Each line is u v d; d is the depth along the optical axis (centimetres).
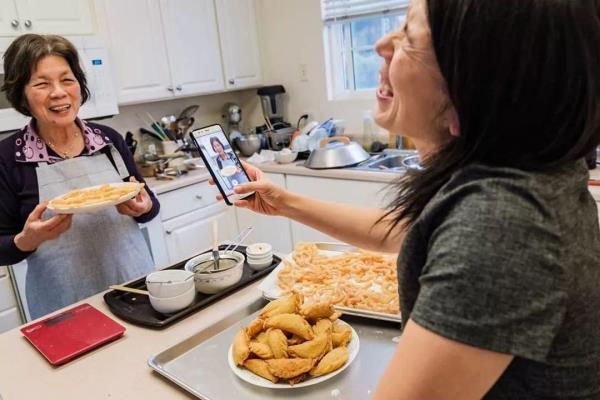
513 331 42
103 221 155
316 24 300
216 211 285
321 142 268
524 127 47
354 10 288
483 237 44
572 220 48
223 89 306
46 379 90
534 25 43
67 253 150
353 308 102
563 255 45
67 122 148
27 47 141
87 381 88
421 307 46
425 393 45
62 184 153
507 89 45
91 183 158
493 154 49
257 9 321
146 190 163
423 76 53
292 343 85
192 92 288
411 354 46
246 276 126
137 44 256
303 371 79
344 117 305
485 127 48
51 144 155
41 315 155
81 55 227
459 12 46
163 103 309
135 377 88
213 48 296
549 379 49
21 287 215
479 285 43
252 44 321
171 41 272
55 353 96
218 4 295
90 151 160
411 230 54
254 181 111
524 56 44
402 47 54
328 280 114
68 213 127
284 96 331
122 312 111
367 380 81
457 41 46
